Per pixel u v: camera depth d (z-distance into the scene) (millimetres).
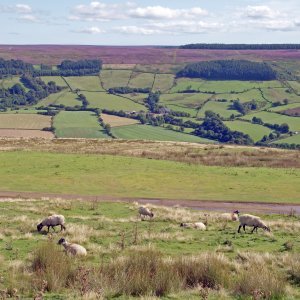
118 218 30984
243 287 14133
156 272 14781
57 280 14281
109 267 15531
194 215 33281
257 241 24266
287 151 67812
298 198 42844
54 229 25562
